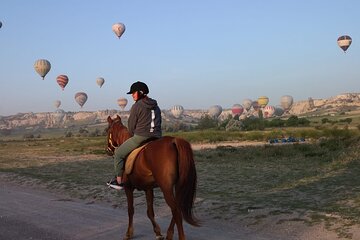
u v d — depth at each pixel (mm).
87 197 14219
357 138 28938
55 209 12102
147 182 7902
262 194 13297
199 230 9016
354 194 12094
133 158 7945
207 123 114375
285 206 10797
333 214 9500
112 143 9258
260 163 23984
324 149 28094
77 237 8797
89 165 26797
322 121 95562
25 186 18156
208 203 11680
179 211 7211
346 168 18000
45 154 39438
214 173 20062
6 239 8742
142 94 8422
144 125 8172
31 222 10375
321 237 7992
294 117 94312
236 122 85500
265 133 57031
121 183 8414
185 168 7250
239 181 17000
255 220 9602
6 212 11797
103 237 8766
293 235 8305
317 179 15844
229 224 9531
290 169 20203
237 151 32688
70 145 55531
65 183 17797
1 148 52094
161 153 7426
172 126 125188
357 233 7953
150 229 9289
